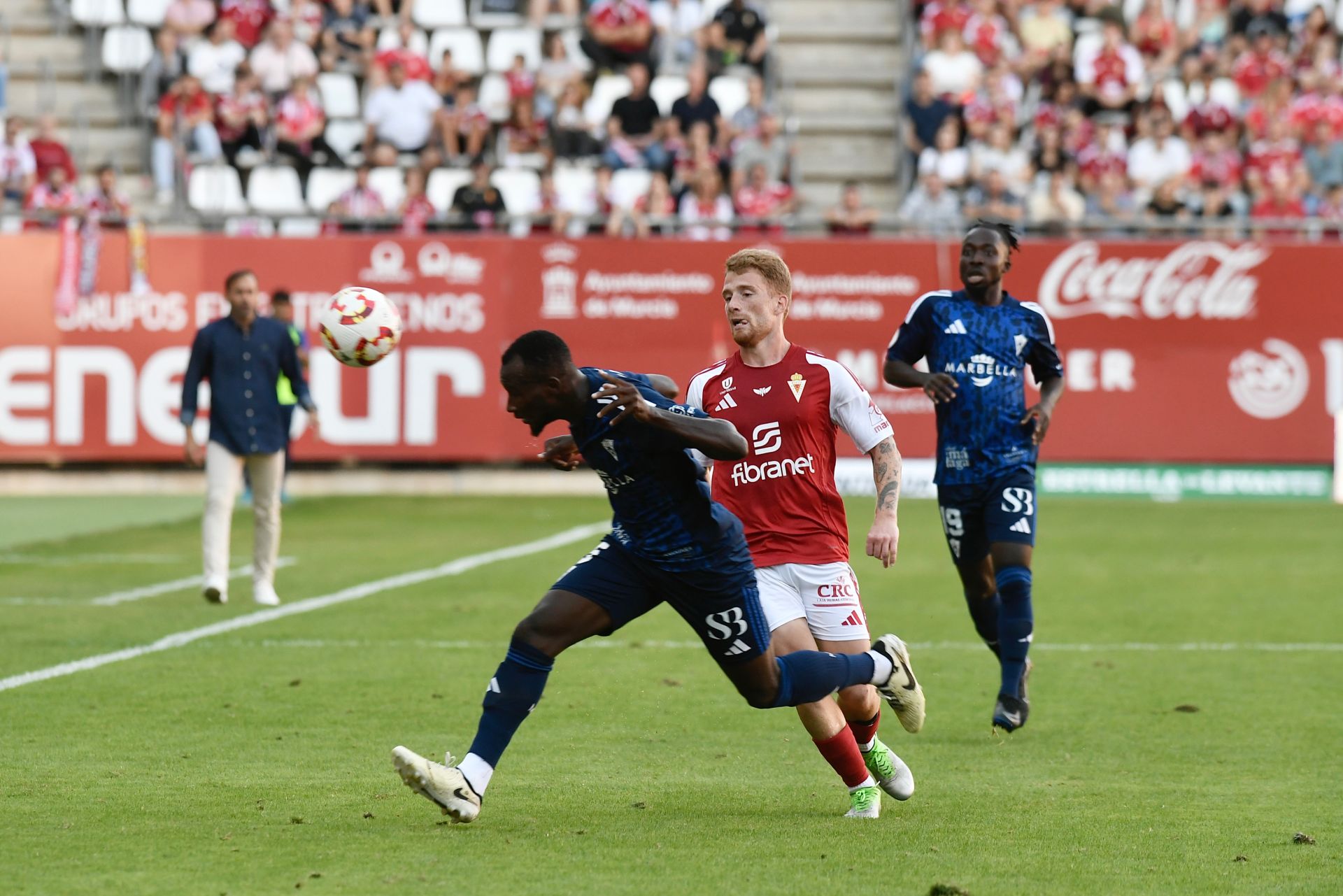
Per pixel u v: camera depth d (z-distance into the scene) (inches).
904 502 2878.9
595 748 1040.2
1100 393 2930.6
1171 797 919.0
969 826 844.0
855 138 3767.2
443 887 714.8
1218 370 2928.2
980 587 1197.1
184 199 3257.9
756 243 2903.5
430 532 2406.5
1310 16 3809.1
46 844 788.0
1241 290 2920.8
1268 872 754.2
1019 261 2923.2
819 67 3917.3
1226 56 3814.0
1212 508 2824.8
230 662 1341.0
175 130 3393.2
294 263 2888.8
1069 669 1364.4
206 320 2871.6
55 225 3026.6
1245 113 3622.0
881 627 1583.4
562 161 3427.7
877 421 877.2
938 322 1187.3
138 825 826.2
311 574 1946.4
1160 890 722.2
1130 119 3592.5
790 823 847.1
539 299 2908.5
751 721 1127.6
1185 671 1352.1
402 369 2906.0
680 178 3243.1
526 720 1128.2
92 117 3599.9
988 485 1163.9
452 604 1696.6
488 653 1396.4
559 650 808.9
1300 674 1343.5
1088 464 2942.9
